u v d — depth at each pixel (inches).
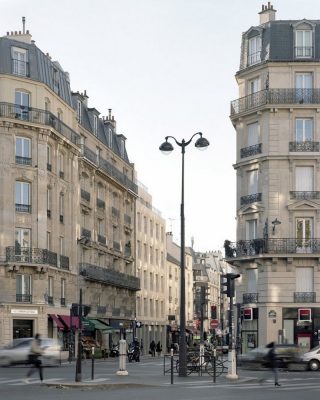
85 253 2380.7
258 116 1945.1
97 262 2512.3
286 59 1919.3
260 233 1894.7
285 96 1902.1
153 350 2839.6
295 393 815.1
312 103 1894.7
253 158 1935.3
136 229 3080.7
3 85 1948.8
